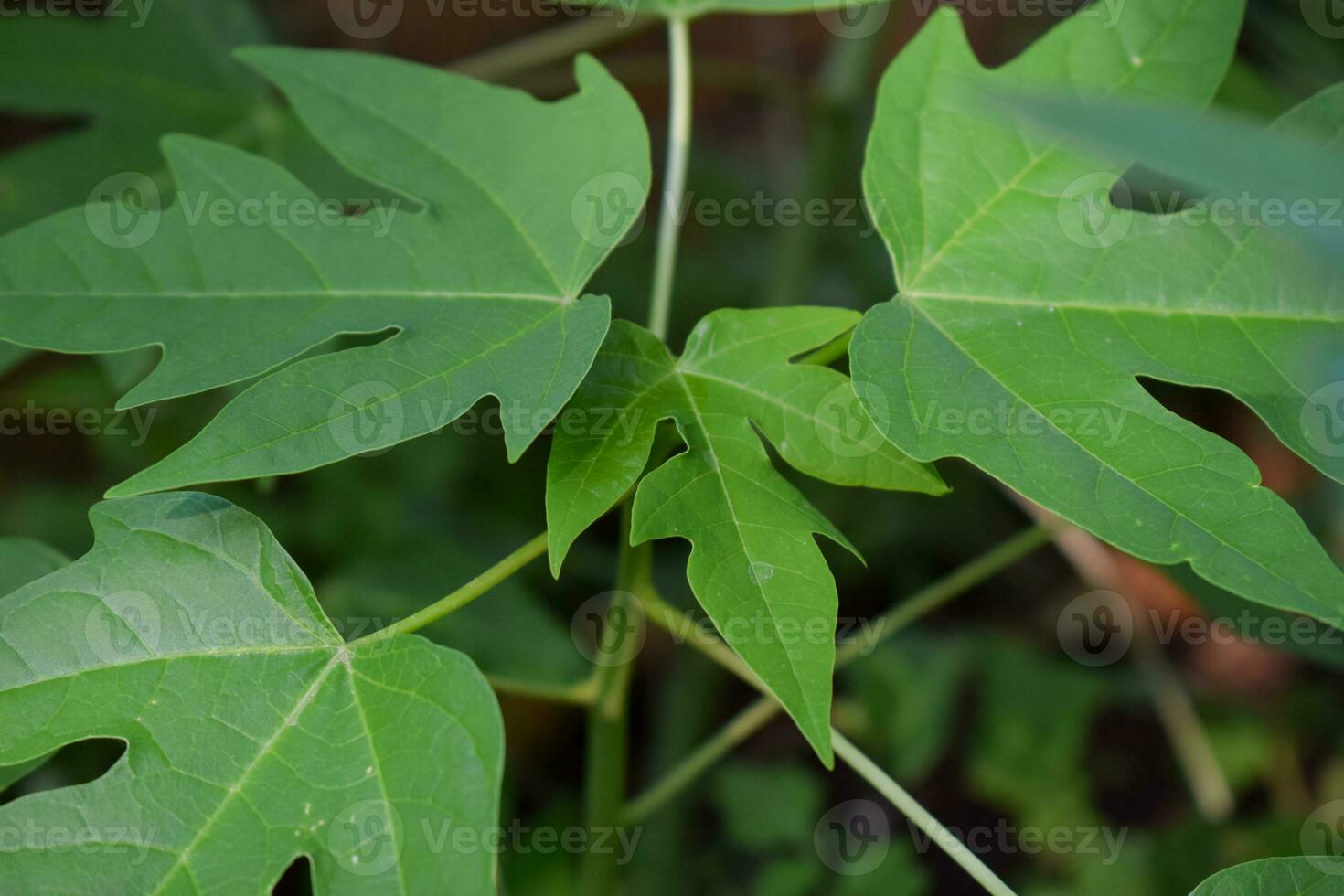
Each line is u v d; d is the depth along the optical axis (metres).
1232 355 0.64
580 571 1.10
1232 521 0.60
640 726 1.14
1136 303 0.64
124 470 1.06
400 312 0.64
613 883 0.73
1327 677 1.11
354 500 1.02
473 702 0.59
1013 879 0.99
